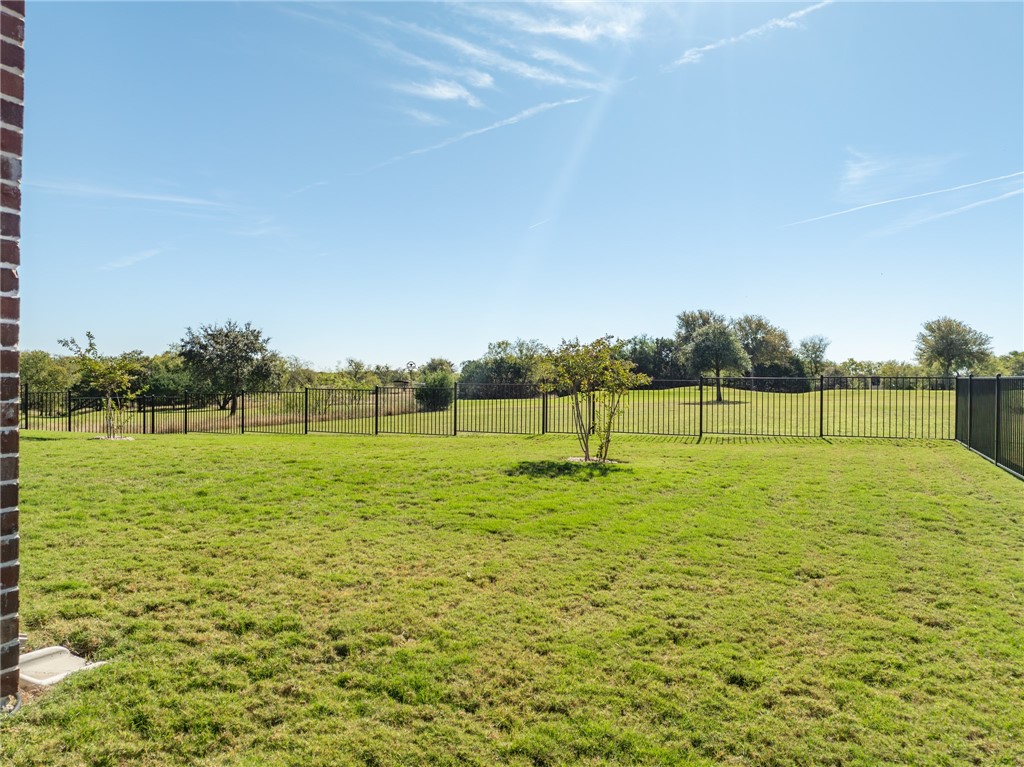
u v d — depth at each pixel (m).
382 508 7.38
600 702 3.31
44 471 9.40
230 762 2.81
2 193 2.88
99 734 2.95
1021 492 8.33
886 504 7.64
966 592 4.87
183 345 28.09
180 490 8.18
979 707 3.29
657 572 5.27
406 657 3.76
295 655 3.77
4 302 2.88
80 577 4.97
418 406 24.59
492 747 2.94
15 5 2.96
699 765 2.82
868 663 3.73
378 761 2.83
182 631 4.06
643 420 20.30
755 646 3.95
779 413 22.25
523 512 7.18
